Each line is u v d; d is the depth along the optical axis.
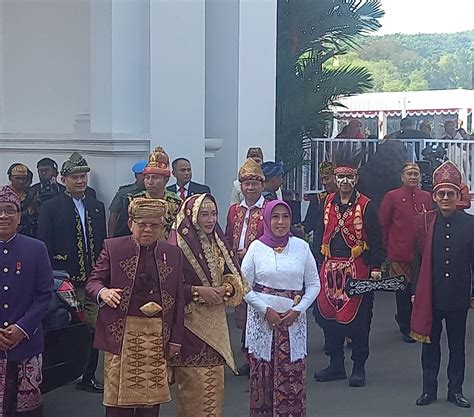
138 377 5.38
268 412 6.25
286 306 6.17
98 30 10.57
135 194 7.83
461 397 7.54
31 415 5.59
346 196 8.11
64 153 11.39
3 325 5.44
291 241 6.30
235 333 10.05
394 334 10.52
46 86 12.01
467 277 7.35
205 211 5.78
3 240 5.49
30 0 12.11
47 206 7.69
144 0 10.62
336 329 8.12
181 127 10.91
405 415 7.25
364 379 8.19
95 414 7.12
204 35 11.09
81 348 6.86
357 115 26.56
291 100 15.77
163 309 5.43
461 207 7.68
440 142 16.70
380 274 8.07
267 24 12.16
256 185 7.96
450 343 7.54
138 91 10.66
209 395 5.71
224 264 5.84
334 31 16.88
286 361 6.16
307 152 16.17
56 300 6.66
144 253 5.45
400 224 9.85
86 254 7.77
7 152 12.31
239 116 11.89
